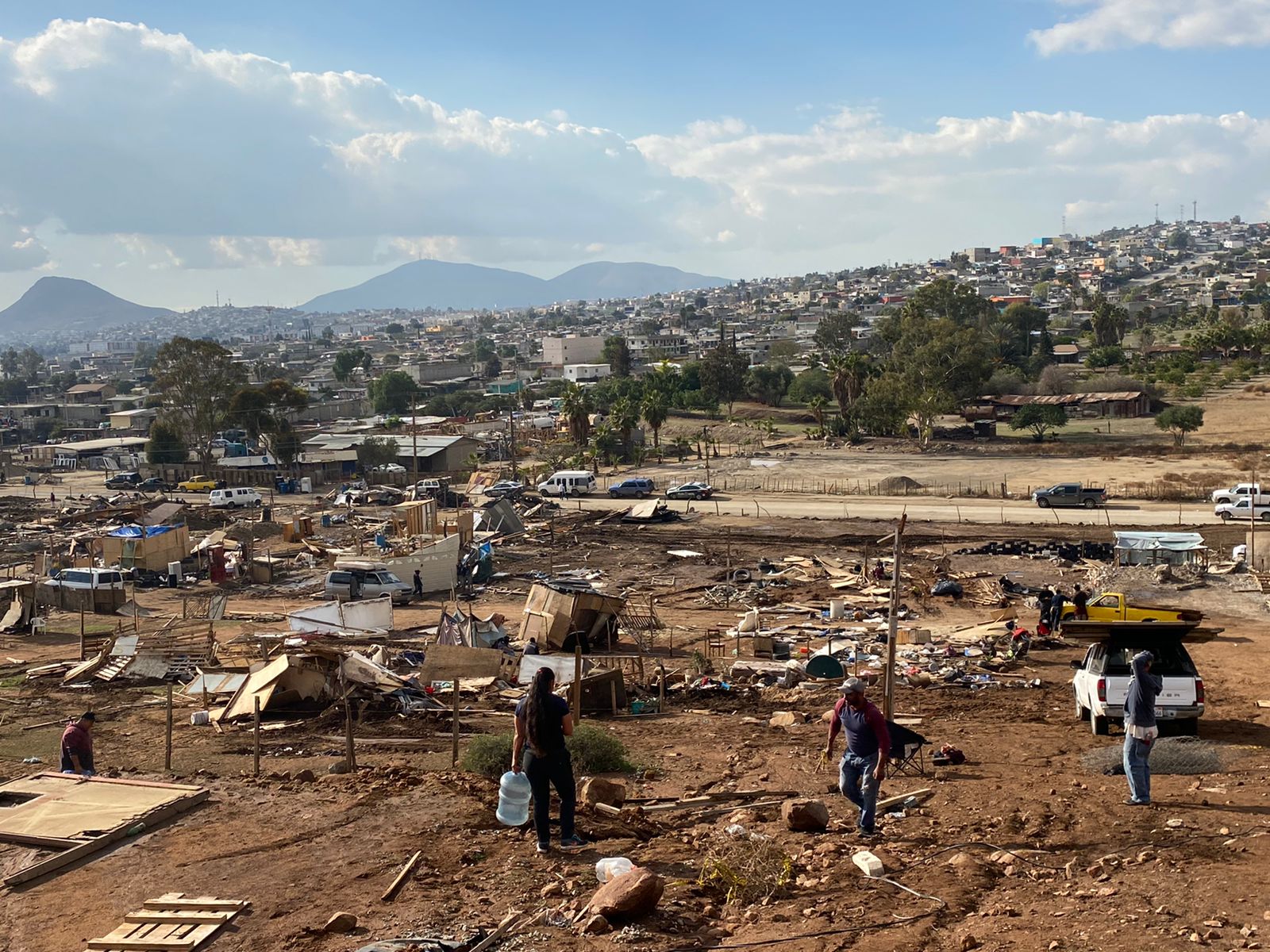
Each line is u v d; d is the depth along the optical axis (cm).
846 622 3912
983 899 985
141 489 10825
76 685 2983
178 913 977
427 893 1007
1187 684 1886
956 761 1711
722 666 3094
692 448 12100
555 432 13662
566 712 1121
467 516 6338
